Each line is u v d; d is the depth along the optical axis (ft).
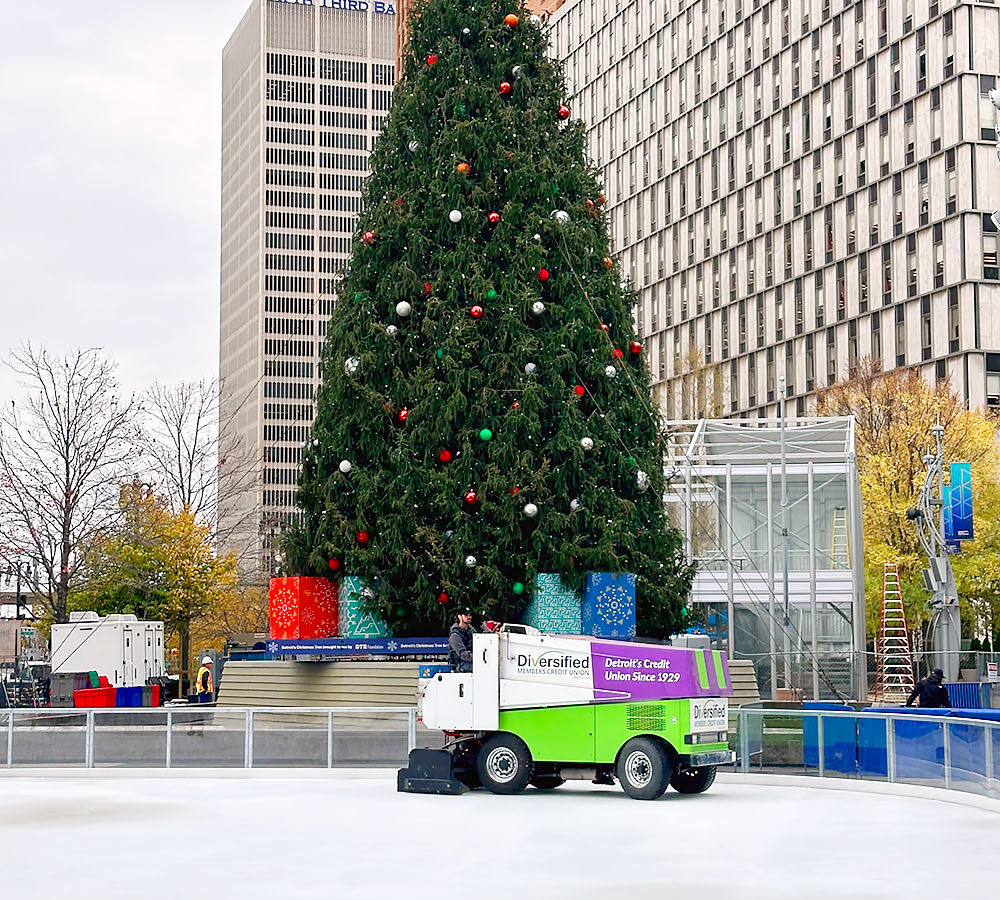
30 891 44.78
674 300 386.32
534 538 102.94
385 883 46.14
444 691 77.46
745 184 355.56
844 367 318.86
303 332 635.66
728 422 169.78
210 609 189.06
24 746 92.73
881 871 48.85
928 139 294.66
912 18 299.38
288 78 646.74
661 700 74.33
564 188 111.04
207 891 44.57
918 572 200.75
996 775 68.90
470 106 111.45
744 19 355.56
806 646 157.48
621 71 412.57
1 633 223.92
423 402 105.09
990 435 217.36
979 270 283.59
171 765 91.76
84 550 171.73
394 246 109.60
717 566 163.22
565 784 83.56
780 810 69.31
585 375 107.34
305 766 90.89
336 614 109.09
